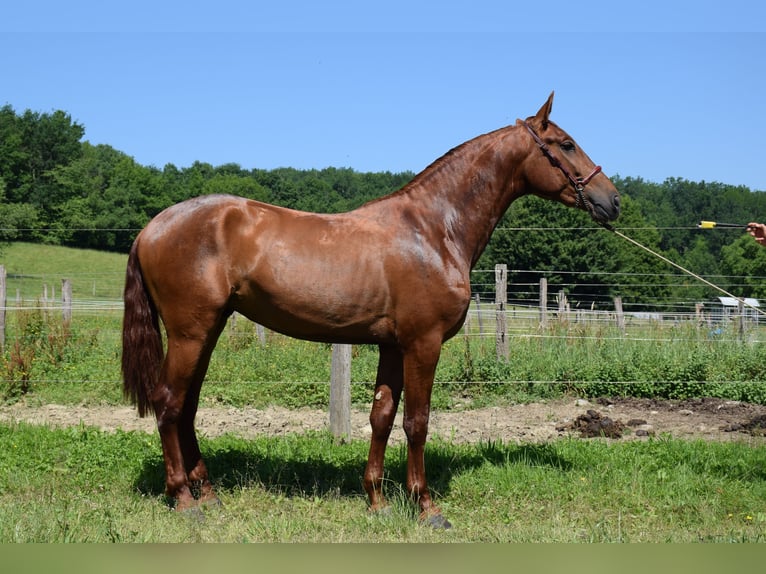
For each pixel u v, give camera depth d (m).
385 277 4.94
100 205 76.69
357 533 4.76
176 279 4.90
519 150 5.46
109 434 7.11
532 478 5.91
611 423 8.36
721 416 9.51
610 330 14.21
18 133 77.19
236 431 8.16
